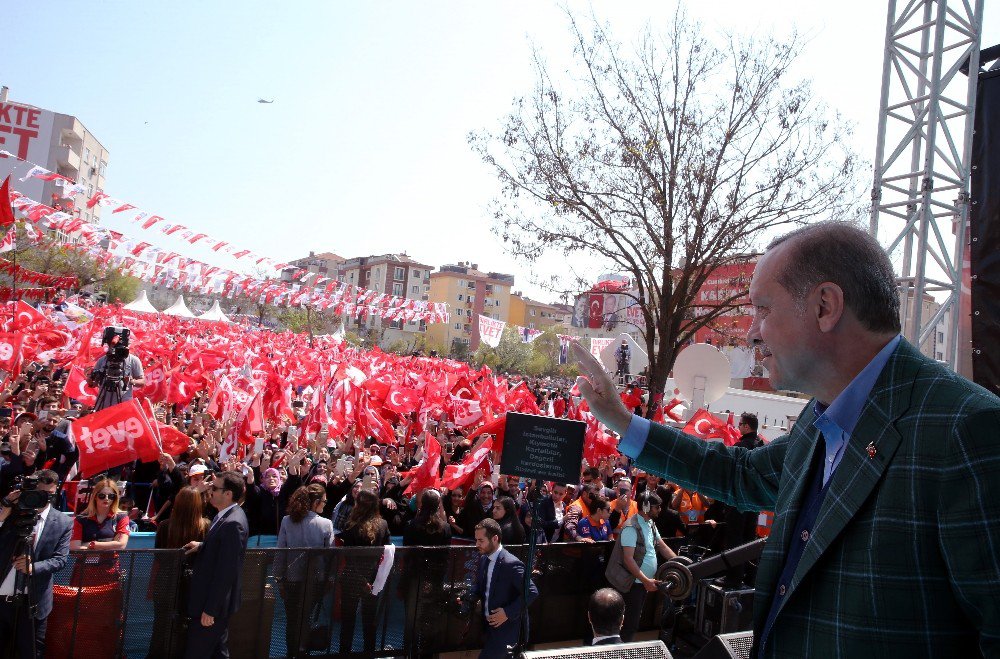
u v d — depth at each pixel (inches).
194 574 249.1
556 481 209.3
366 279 5152.6
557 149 697.0
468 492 400.8
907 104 290.7
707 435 492.7
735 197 674.8
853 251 59.7
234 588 247.9
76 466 389.4
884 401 56.4
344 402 509.7
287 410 558.3
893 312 59.4
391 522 398.6
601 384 88.1
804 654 54.9
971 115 274.5
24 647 222.5
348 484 426.6
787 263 62.2
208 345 872.9
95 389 542.6
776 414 743.1
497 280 5004.9
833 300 59.1
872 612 51.3
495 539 278.2
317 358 923.4
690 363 516.7
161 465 398.0
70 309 986.1
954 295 277.1
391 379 687.1
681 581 117.5
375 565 293.6
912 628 50.1
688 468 83.9
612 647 102.4
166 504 384.5
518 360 3543.3
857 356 59.4
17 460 358.6
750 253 680.4
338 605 286.5
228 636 264.8
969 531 47.7
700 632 149.0
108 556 247.6
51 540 237.3
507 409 597.9
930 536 50.3
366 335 3681.1
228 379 536.7
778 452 79.9
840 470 57.1
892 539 51.4
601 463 522.0
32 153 2797.7
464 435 586.6
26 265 1346.0
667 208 677.3
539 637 322.0
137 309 1253.1
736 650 97.1
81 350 665.6
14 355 550.6
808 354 60.9
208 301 2476.6
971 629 50.0
